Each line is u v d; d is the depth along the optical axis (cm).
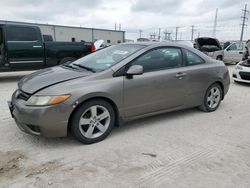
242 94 711
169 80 428
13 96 371
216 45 1535
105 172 289
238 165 311
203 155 334
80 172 288
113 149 346
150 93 407
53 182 269
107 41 5200
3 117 460
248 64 859
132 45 438
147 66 409
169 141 375
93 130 362
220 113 517
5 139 369
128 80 379
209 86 501
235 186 269
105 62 403
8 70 817
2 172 285
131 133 401
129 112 392
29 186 261
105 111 368
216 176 286
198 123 454
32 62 845
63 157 321
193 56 480
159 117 478
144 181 274
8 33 791
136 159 320
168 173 290
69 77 358
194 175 288
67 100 328
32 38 835
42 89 336
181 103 461
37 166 299
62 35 4456
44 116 320
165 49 437
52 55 880
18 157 319
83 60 448
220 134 407
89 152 336
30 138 373
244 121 472
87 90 341
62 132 336
